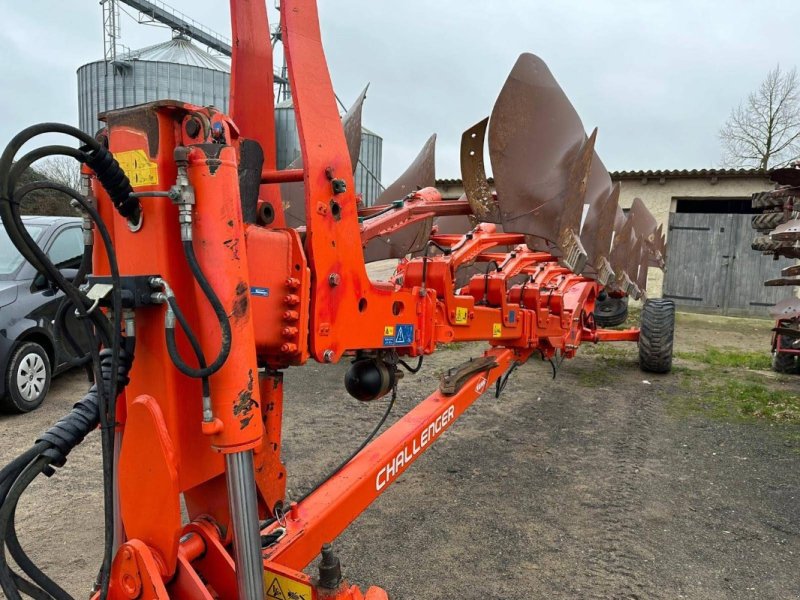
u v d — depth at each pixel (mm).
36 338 5418
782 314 7055
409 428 2787
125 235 1565
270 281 1801
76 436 1499
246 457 1528
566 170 3312
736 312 14008
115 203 1472
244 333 1503
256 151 1969
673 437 4965
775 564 3082
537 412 5594
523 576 2920
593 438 4902
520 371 7270
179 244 1520
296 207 3559
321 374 6734
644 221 7867
